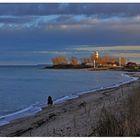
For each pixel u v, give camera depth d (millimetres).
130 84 60156
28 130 17250
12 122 21141
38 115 23641
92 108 23078
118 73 156250
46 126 17594
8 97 45625
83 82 83500
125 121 11766
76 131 14680
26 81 90625
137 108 13891
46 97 44812
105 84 72500
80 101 32031
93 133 13109
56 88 62375
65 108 26453
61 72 184875
